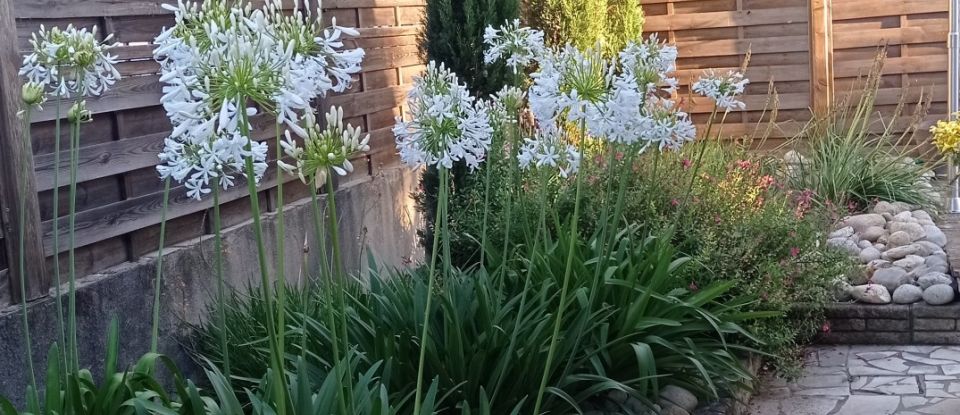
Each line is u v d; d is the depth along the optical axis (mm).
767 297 4723
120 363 3943
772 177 6266
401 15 7125
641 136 3764
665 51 3814
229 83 1920
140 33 4266
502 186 5387
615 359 3984
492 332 3498
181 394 2674
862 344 5348
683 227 5102
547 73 2877
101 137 4035
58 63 2990
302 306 4121
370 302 3941
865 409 4355
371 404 2652
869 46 9125
